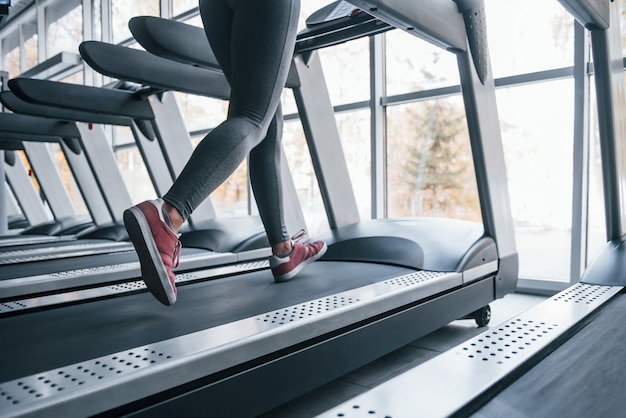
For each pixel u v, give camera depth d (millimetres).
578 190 2549
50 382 901
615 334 1130
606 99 1793
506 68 2854
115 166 4320
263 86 1292
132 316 1413
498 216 2160
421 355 1800
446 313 1819
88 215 5500
